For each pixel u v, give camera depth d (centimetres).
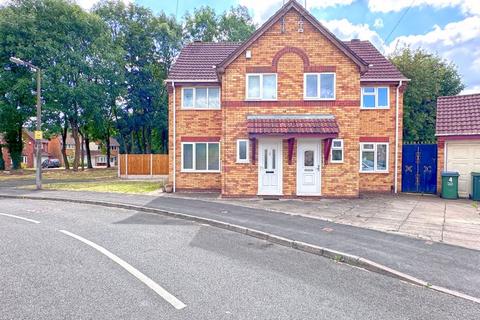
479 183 1398
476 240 765
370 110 1723
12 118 2931
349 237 787
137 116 3919
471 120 1497
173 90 1756
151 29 3938
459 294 484
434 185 1628
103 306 429
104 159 7550
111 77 3322
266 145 1482
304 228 880
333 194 1460
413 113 3102
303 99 1482
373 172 1712
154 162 2719
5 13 2752
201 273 558
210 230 902
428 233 828
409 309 436
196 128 1764
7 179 2548
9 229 877
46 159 6219
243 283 517
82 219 1037
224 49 2052
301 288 502
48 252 663
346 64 1469
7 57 2773
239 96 1498
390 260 620
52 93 2864
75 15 3061
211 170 1758
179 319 396
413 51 3238
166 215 1123
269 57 1494
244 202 1346
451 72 3603
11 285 496
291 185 1473
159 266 588
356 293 487
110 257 634
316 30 1480
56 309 419
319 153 1465
